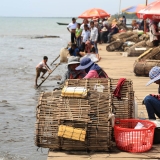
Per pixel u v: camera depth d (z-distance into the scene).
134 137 9.38
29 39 79.31
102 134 9.25
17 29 137.25
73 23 36.78
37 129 9.48
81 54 24.58
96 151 9.48
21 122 15.91
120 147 9.55
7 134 14.32
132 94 10.48
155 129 10.01
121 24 52.50
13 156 12.27
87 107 9.32
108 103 9.41
